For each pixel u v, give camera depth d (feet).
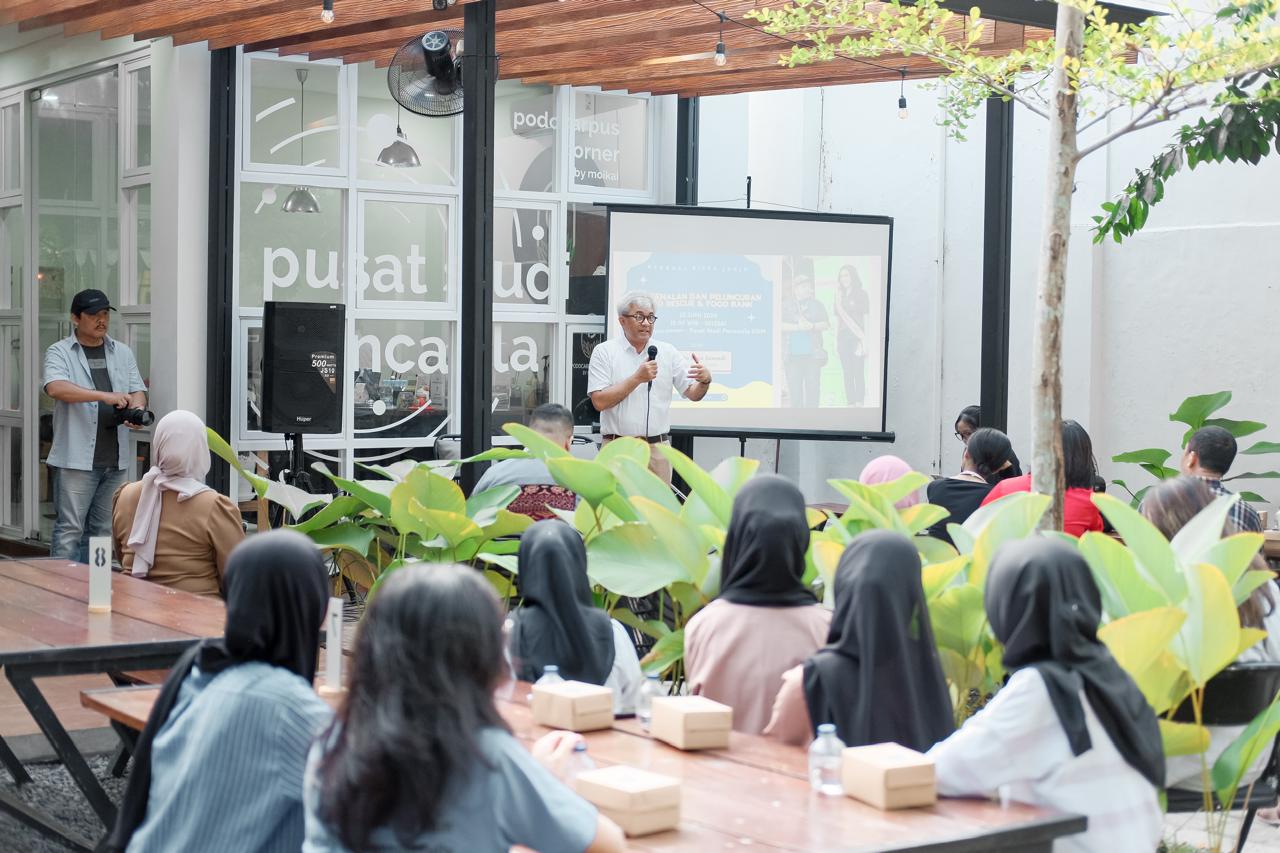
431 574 6.43
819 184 34.37
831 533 13.34
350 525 17.16
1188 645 10.36
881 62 27.94
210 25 26.37
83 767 12.32
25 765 16.72
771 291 31.58
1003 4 21.49
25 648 12.28
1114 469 29.81
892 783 8.37
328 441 30.14
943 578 11.46
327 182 29.99
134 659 12.80
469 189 21.62
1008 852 8.10
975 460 19.77
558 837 6.46
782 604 11.07
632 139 33.63
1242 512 17.19
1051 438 14.30
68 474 27.32
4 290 34.60
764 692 10.77
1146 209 21.49
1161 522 13.25
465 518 15.05
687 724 9.74
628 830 7.86
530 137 32.37
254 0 24.75
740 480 15.03
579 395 33.17
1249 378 28.22
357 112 30.40
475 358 21.63
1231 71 14.10
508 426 15.79
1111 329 29.78
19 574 16.96
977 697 12.98
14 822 14.60
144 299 29.84
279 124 29.50
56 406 27.55
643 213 31.40
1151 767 8.80
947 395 32.35
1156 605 10.60
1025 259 30.68
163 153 28.73
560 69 30.40
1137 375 29.45
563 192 32.68
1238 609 12.10
